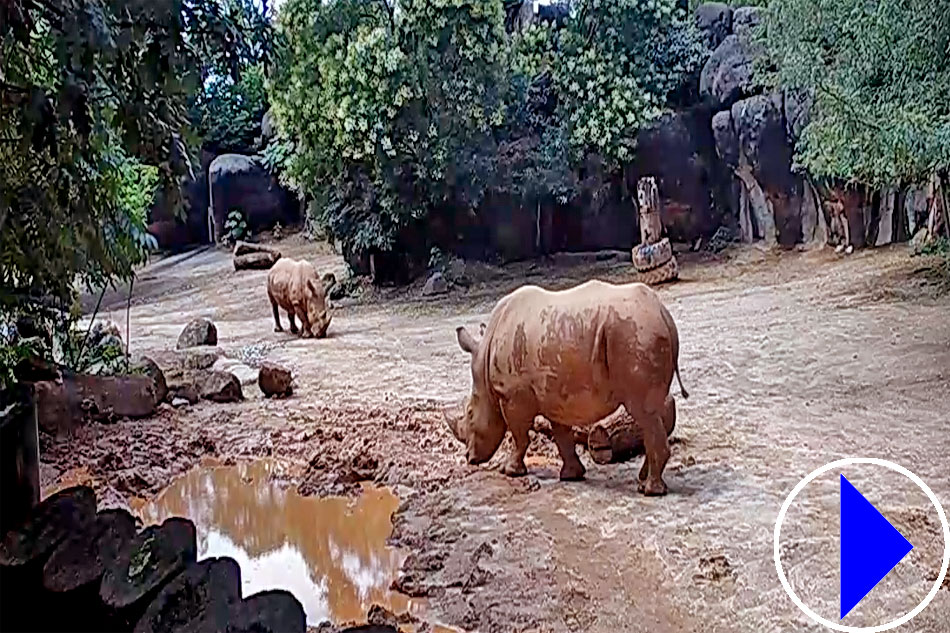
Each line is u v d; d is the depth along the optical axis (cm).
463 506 542
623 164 1734
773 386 816
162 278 2053
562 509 527
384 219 1714
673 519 502
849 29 1012
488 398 600
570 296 566
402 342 1237
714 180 1725
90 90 303
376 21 1658
